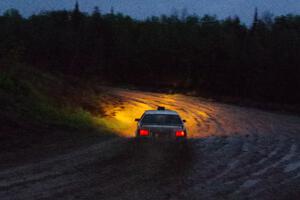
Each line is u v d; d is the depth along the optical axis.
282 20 94.38
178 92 78.94
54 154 16.83
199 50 86.44
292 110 53.47
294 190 11.94
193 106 54.28
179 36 95.81
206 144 21.92
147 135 18.62
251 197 10.98
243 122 39.19
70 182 11.84
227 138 25.77
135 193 10.84
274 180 13.16
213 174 13.70
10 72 31.84
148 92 73.38
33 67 39.84
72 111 31.88
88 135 23.39
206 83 83.50
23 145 18.95
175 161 15.62
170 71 91.75
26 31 94.50
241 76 76.12
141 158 15.91
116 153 16.95
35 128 23.36
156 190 11.24
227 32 93.81
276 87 67.00
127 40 103.69
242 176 13.60
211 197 10.78
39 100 30.14
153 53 94.25
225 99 65.50
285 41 70.44
